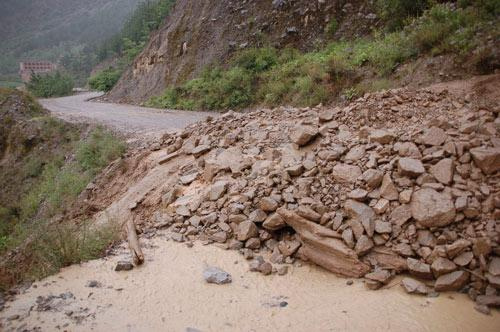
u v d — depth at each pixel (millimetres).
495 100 7234
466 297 4469
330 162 6355
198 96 21859
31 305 4684
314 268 5367
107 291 4961
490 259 4582
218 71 22562
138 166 10242
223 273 5199
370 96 8461
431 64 10773
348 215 5465
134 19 80875
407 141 6168
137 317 4453
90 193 10734
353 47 15727
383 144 6348
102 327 4270
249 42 22703
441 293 4566
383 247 5117
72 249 5758
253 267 5367
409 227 5098
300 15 20766
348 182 5875
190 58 27031
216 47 25062
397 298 4570
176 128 14133
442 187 5223
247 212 6277
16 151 19922
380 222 5234
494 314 4199
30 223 12562
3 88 25203
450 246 4648
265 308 4574
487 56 9250
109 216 7879
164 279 5211
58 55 157000
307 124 8234
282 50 20266
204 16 27906
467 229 4852
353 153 6348
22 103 23938
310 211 5590
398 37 13234
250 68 19750
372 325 4176
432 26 11859
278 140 7977
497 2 10469
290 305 4613
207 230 6332
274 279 5160
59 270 5535
